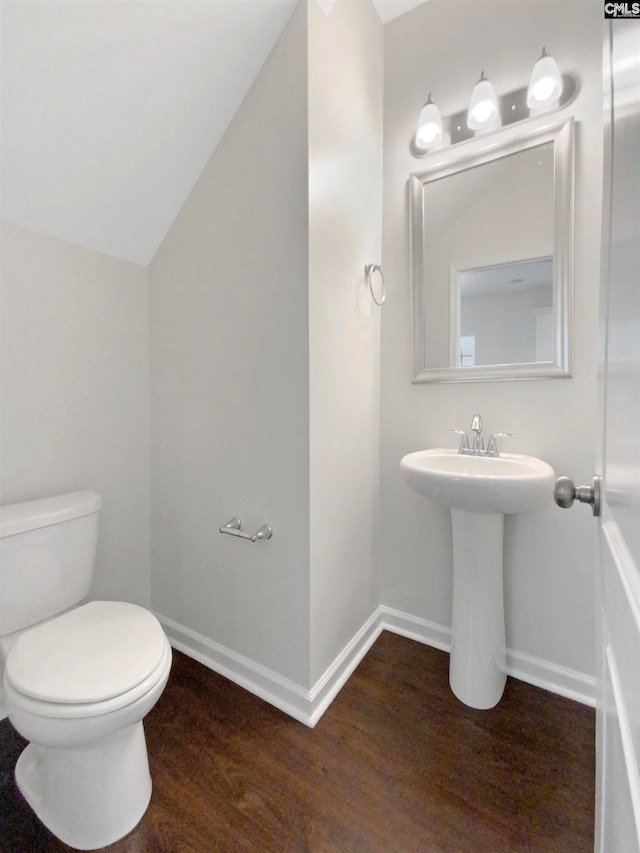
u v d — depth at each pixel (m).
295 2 1.14
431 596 1.65
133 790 0.95
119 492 1.60
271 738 1.19
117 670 0.89
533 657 1.43
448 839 0.92
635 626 0.34
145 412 1.68
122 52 1.06
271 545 1.30
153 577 1.72
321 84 1.20
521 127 1.37
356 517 1.53
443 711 1.30
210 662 1.51
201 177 1.44
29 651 0.94
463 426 1.53
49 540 1.19
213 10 1.07
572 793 1.03
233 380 1.37
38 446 1.35
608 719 0.51
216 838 0.93
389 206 1.66
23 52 0.97
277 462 1.27
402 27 1.60
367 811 0.98
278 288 1.23
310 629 1.24
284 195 1.19
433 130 1.46
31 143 1.12
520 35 1.36
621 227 0.46
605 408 0.58
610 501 0.52
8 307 1.26
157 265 1.62
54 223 1.32
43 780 0.99
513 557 1.44
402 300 1.64
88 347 1.47
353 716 1.27
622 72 0.47
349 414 1.45
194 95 1.23
